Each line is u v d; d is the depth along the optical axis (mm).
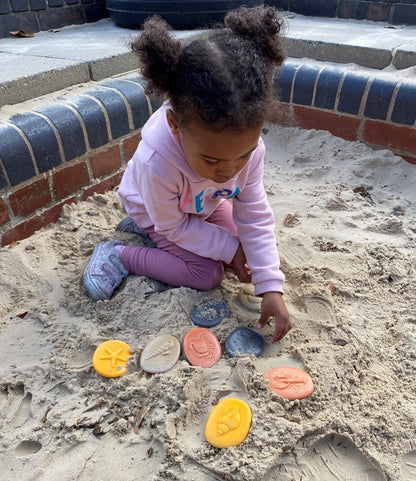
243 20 1043
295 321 1332
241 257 1405
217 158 1021
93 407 1113
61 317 1371
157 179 1229
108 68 2119
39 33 2752
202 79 945
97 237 1700
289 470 976
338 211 1895
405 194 2029
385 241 1700
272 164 2279
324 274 1519
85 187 1890
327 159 2252
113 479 966
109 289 1425
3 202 1578
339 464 997
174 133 1144
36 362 1229
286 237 1703
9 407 1133
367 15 2998
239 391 1119
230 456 973
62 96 1881
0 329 1343
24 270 1538
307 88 2268
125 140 2010
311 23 2951
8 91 1727
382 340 1279
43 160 1667
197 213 1425
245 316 1358
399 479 956
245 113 943
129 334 1298
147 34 1015
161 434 1022
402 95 2039
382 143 2182
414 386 1143
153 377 1132
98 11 3078
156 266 1453
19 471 987
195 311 1354
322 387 1126
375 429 1038
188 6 2525
